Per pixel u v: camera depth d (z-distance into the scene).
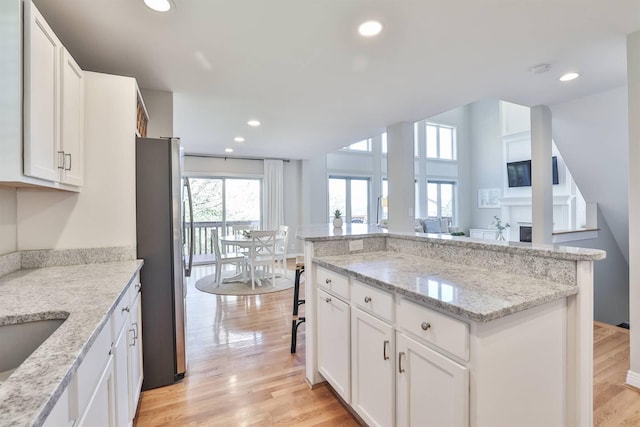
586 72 2.71
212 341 2.97
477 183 10.06
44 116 1.45
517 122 8.80
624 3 1.78
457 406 1.18
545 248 1.53
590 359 1.38
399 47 2.26
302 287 4.86
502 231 8.95
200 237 6.89
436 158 9.65
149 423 1.84
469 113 10.25
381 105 3.52
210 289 4.74
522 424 1.25
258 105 3.47
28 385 0.68
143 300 2.17
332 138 5.18
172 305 2.25
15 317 1.13
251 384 2.25
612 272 4.60
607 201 4.27
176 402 2.04
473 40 2.18
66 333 0.96
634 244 2.13
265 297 4.36
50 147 1.51
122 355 1.50
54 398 0.65
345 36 2.11
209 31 2.03
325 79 2.80
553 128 3.81
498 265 1.68
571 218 7.11
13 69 1.30
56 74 1.57
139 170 2.16
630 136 2.14
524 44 2.23
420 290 1.35
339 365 1.93
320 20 1.93
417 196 9.33
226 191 7.12
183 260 2.36
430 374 1.31
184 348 2.31
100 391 1.13
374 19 1.92
